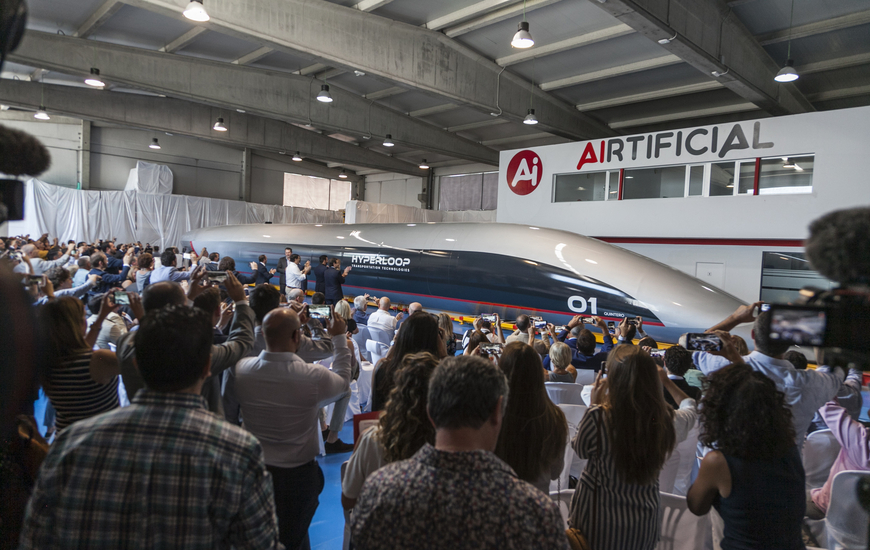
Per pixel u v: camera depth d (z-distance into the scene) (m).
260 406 2.21
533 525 1.08
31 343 0.96
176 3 8.05
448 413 1.21
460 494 1.10
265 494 1.26
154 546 1.15
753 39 10.30
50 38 11.24
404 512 1.10
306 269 10.97
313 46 9.41
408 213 20.45
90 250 11.72
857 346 0.74
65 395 2.29
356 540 1.15
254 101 14.14
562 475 3.17
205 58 13.37
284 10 9.04
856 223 0.70
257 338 3.07
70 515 1.15
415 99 16.55
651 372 1.83
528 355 1.90
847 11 9.27
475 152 20.86
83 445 1.19
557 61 12.39
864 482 0.80
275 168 25.95
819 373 2.61
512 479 1.14
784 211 9.66
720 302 7.15
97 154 20.45
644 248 11.63
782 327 0.78
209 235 16.27
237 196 24.47
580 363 4.79
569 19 10.41
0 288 0.92
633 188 11.81
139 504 1.16
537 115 14.37
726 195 10.41
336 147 22.88
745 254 10.23
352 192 29.80
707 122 15.84
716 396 1.80
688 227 10.88
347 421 5.20
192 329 1.28
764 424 1.67
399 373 1.82
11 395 0.92
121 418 1.23
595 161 12.34
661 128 16.69
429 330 2.59
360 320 7.10
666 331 7.16
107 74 11.94
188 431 1.21
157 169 20.86
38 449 1.52
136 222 19.59
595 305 7.76
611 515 1.84
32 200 17.64
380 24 10.40
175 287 2.39
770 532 1.66
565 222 12.88
